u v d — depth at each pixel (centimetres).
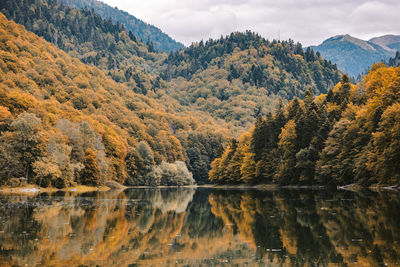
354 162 8019
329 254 2548
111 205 5766
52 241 3041
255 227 3669
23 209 4894
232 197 7712
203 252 2758
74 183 10394
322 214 4222
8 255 2605
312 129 10175
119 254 2703
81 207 5300
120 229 3641
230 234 3406
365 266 2252
